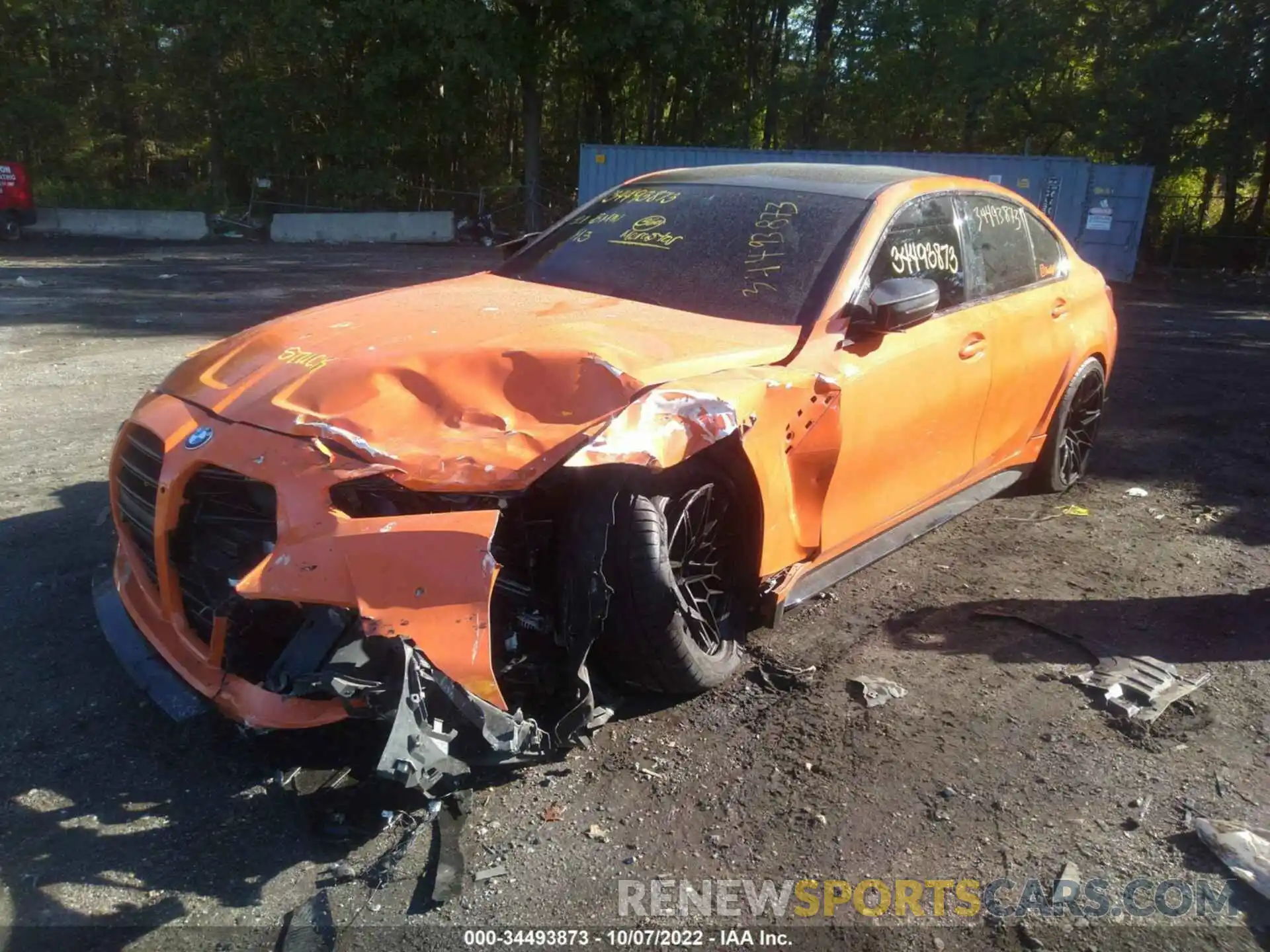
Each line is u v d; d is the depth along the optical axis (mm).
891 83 26781
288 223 24375
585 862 2656
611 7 24750
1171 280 20312
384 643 2484
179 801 2844
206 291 14047
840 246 3871
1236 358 10547
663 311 3666
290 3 24750
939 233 4340
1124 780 3061
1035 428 5160
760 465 3275
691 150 20297
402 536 2529
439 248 23906
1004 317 4586
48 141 27828
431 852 2666
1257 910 2543
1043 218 5363
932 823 2842
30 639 3686
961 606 4215
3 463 5656
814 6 28906
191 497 2955
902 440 3941
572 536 2828
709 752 3135
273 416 2885
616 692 3438
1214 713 3424
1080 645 3879
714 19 25859
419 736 2385
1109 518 5301
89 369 8352
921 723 3330
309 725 2729
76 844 2652
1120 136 21391
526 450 2705
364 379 2930
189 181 30906
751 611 3619
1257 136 20656
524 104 27641
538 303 3668
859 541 3977
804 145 29578
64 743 3082
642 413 2805
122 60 28141
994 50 23734
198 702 2965
